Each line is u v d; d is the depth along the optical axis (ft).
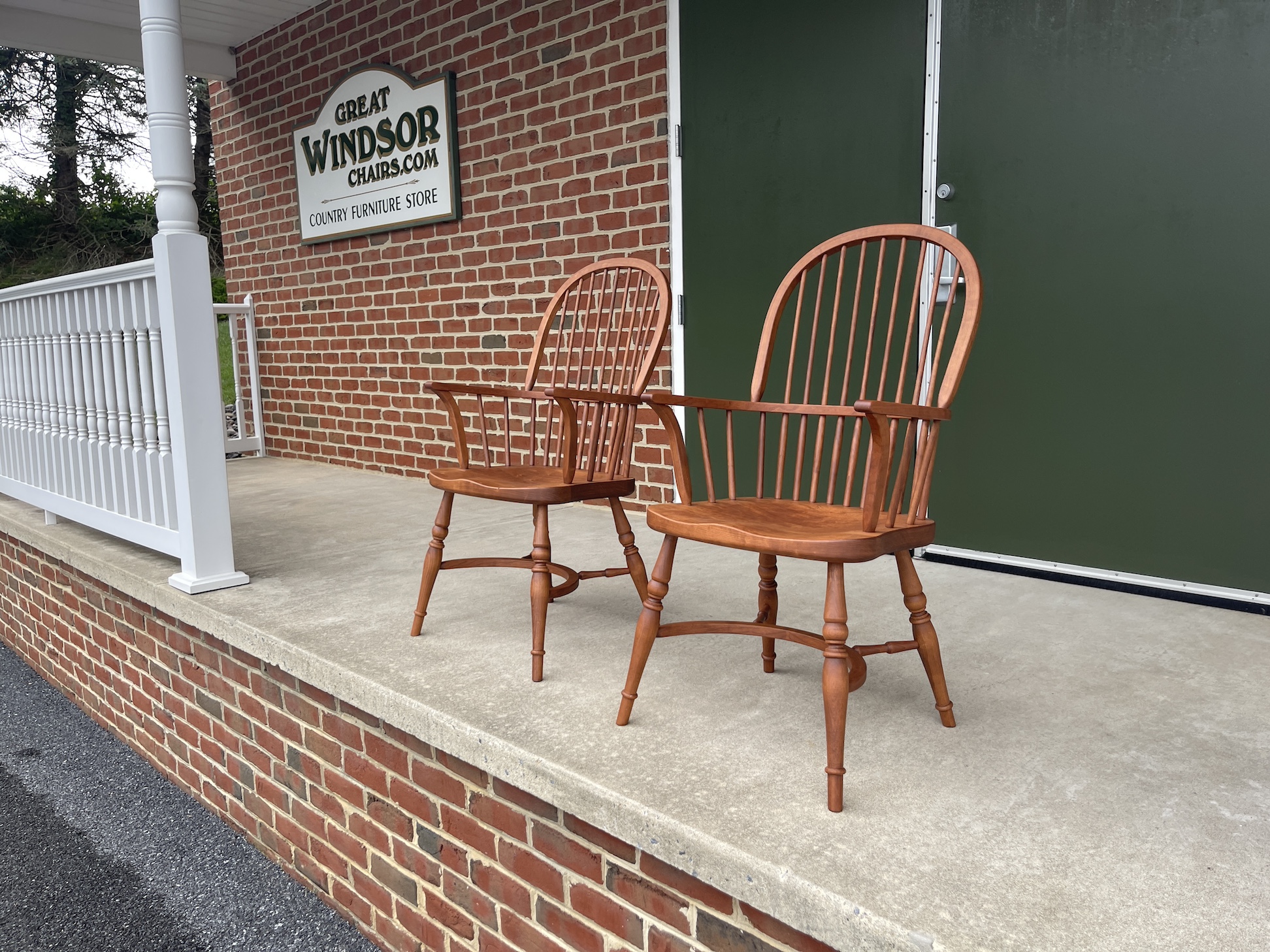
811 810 4.35
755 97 10.07
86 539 10.56
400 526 11.44
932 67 8.72
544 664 6.41
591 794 4.60
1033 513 8.70
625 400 6.65
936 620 7.42
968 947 3.36
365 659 6.50
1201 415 7.70
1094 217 8.03
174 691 9.00
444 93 13.61
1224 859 3.90
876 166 9.23
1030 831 4.14
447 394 7.02
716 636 7.06
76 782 9.50
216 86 18.67
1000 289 8.61
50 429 11.14
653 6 10.91
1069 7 7.93
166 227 7.93
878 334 9.34
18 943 6.81
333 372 17.01
